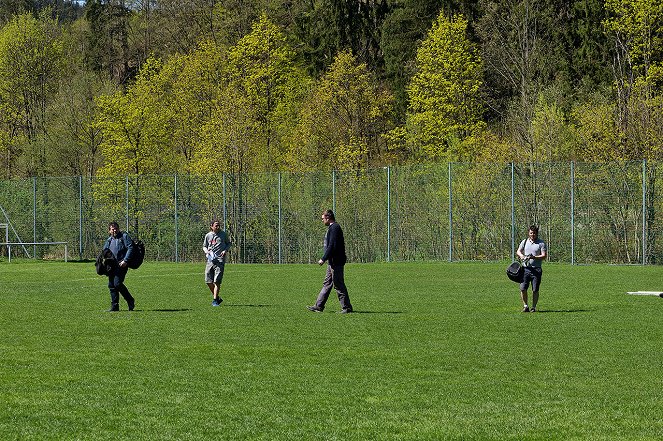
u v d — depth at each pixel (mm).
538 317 22281
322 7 80750
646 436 10227
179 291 31000
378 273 40875
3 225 55000
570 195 47906
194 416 11281
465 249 50188
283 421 11008
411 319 21844
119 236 24094
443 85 68562
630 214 46656
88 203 56281
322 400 12211
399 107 75875
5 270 45094
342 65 70188
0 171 76375
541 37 70188
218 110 62125
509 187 49344
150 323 20953
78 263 51469
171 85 74312
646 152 53750
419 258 50938
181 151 71375
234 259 53688
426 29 76562
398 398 12352
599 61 66000
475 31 73875
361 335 18781
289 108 70188
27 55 77000
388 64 77062
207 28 82875
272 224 53156
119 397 12406
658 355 16125
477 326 20375
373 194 51688
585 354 16219
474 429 10594
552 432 10438
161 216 54969
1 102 77750
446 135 68062
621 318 22016
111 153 68188
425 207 50812
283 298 28141
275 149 66688
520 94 68875
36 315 22891
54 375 14047
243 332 19266
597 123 55531
